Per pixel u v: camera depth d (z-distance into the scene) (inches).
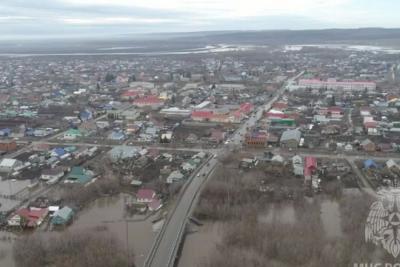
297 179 5664.4
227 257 3654.0
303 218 4416.8
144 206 4916.3
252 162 6274.6
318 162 6397.6
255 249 3868.1
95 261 3577.8
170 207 4820.4
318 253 3690.9
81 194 5152.6
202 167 6205.7
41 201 5064.0
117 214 4763.8
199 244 4074.8
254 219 4448.8
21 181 5826.8
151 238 4146.2
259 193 5172.2
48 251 3796.8
